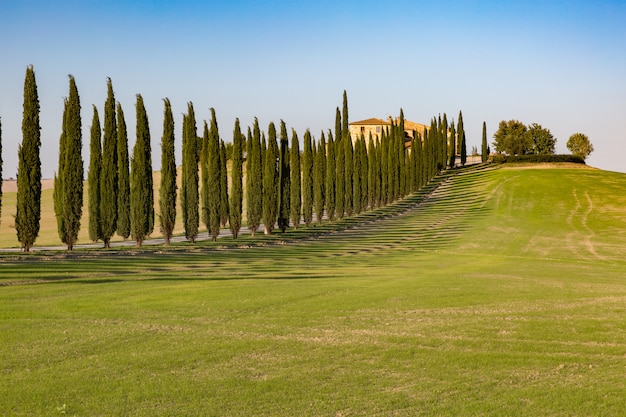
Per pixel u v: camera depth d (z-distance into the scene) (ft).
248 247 216.54
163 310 82.07
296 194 300.61
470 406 49.26
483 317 82.12
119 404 49.14
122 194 211.82
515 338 70.90
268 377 56.18
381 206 396.37
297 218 299.99
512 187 421.18
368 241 248.11
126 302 86.22
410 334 72.13
